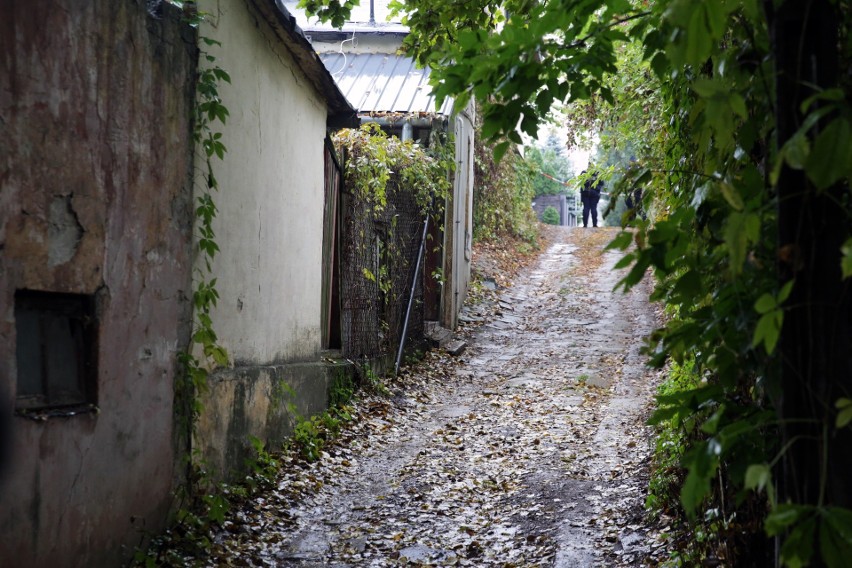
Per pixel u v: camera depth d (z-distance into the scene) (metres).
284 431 8.25
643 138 10.97
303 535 6.31
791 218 2.28
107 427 4.98
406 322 12.64
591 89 3.52
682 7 2.39
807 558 2.03
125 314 5.21
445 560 5.80
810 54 2.24
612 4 3.34
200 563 5.45
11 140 4.11
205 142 6.04
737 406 2.92
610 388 11.69
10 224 4.12
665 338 2.91
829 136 1.99
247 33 7.21
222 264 6.73
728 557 4.12
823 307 2.25
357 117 10.39
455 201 15.38
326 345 10.45
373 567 5.66
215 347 6.11
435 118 14.43
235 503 6.62
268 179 7.85
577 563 5.59
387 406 10.61
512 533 6.31
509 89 3.30
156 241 5.61
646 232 2.83
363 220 11.23
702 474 2.43
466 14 6.48
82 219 4.72
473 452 8.80
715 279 3.30
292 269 8.68
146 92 5.42
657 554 5.43
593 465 8.07
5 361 4.07
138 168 5.34
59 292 4.57
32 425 4.24
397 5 6.92
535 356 13.98
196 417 6.09
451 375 12.84
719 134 2.51
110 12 4.97
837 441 2.23
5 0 4.03
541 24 3.19
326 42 17.42
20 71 4.16
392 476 7.94
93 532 4.82
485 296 17.92
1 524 3.99
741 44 3.13
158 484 5.66
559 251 23.73
